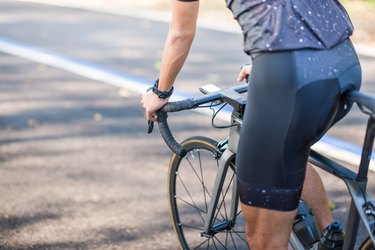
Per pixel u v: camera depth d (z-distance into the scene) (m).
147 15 9.79
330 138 4.65
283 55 2.01
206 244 3.31
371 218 2.09
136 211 3.69
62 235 3.44
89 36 8.48
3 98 5.89
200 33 8.34
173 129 4.96
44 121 5.24
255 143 2.08
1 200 3.83
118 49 7.71
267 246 2.21
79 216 3.64
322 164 2.26
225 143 2.75
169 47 2.23
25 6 11.02
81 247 3.33
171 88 2.37
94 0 11.33
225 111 5.30
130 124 5.12
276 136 2.04
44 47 7.93
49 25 9.30
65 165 4.33
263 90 2.04
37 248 3.31
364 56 6.91
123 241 3.38
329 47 2.06
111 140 4.78
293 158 2.08
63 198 3.85
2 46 8.05
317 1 2.11
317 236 2.50
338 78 2.05
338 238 2.33
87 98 5.85
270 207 2.13
